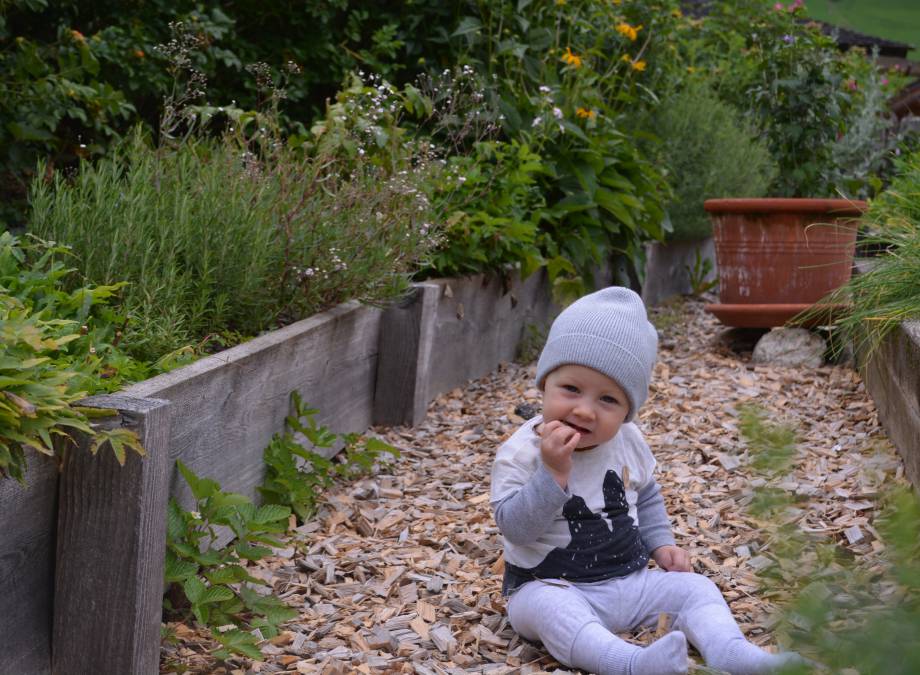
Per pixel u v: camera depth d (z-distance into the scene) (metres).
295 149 5.05
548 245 6.13
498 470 2.60
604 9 7.73
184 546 2.55
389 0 6.34
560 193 6.52
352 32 6.06
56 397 2.05
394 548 3.28
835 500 3.46
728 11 11.12
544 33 6.66
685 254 8.88
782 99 8.69
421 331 4.56
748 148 8.70
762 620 2.57
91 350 2.76
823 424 4.51
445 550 3.25
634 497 2.73
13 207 4.47
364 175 4.63
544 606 2.45
